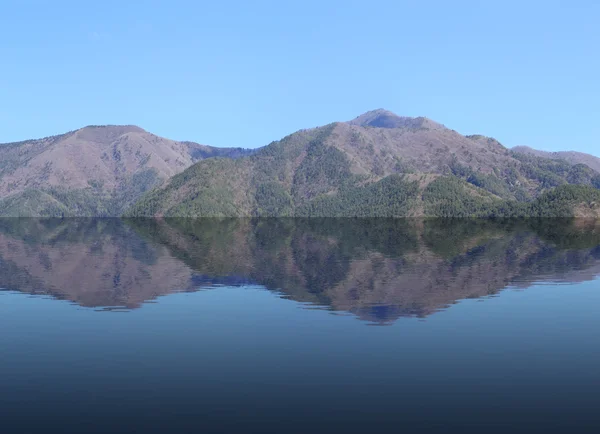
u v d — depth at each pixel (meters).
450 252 173.88
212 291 101.00
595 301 89.69
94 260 153.25
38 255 167.75
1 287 105.75
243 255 167.50
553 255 162.12
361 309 83.75
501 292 98.75
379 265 139.62
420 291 100.06
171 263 145.62
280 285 107.50
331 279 115.69
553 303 88.00
